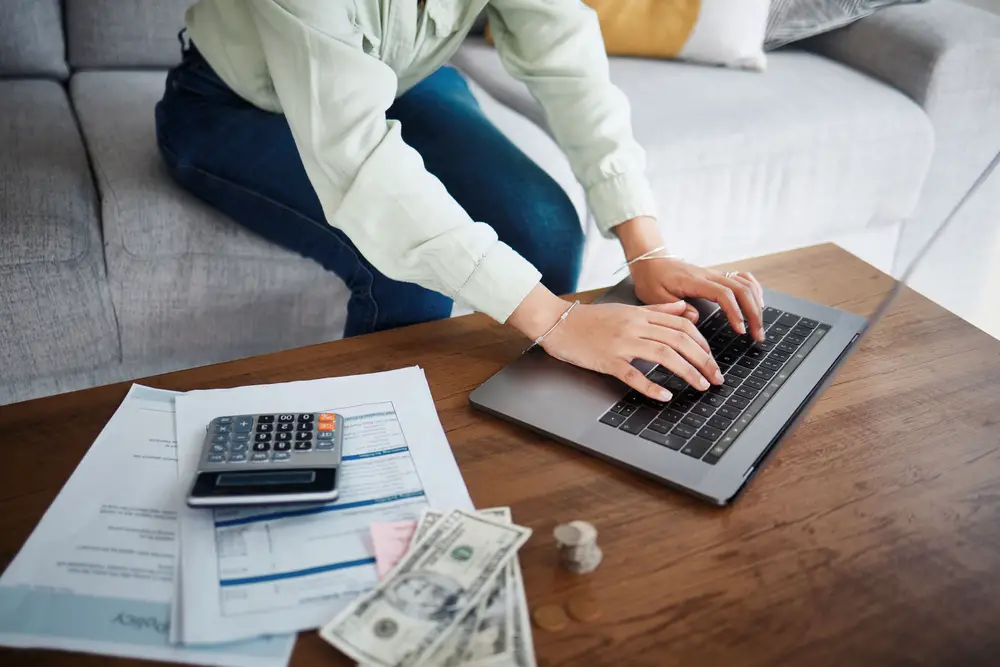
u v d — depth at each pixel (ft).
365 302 3.60
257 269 4.26
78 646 1.68
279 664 1.68
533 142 4.81
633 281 3.20
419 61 3.69
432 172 3.98
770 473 2.23
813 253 3.48
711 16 5.65
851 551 1.99
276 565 1.89
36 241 3.87
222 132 3.93
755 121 5.17
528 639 1.71
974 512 2.11
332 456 2.15
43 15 5.44
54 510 2.01
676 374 2.53
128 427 2.31
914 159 5.64
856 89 5.65
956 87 5.63
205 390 2.48
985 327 6.84
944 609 1.84
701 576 1.91
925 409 2.49
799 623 1.80
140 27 5.63
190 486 2.08
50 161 4.37
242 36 3.70
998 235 6.42
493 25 3.86
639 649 1.73
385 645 1.68
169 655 1.68
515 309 2.74
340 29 2.79
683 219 5.12
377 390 2.51
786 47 6.48
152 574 1.86
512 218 3.83
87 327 4.09
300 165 3.78
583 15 3.64
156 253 4.08
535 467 2.24
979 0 6.90
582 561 1.90
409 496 2.10
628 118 3.65
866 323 2.90
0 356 3.97
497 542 1.93
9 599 1.77
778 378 2.58
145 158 4.50
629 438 2.31
